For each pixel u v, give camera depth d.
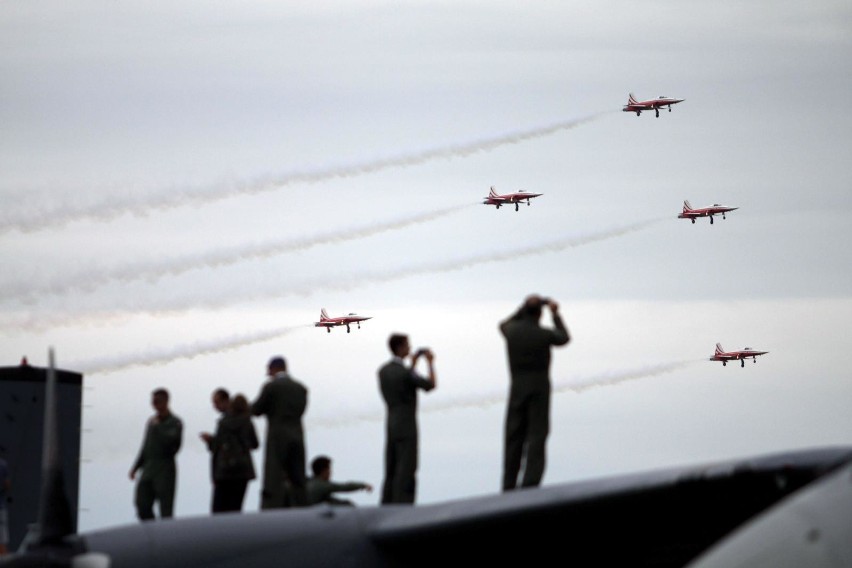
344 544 63.50
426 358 80.06
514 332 76.00
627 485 58.31
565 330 76.38
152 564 61.59
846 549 40.56
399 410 79.25
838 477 43.41
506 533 61.03
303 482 86.38
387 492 80.75
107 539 62.50
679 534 62.19
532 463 74.56
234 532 63.34
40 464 101.44
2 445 100.69
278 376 86.69
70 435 102.75
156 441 91.75
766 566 41.28
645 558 63.41
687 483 57.31
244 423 88.38
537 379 75.62
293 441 85.88
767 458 56.91
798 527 41.78
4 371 101.56
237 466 87.94
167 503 91.44
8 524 99.62
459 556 64.00
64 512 61.91
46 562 60.25
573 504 58.72
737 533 43.44
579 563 63.81
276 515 64.62
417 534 61.91
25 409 101.69
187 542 62.62
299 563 62.78
